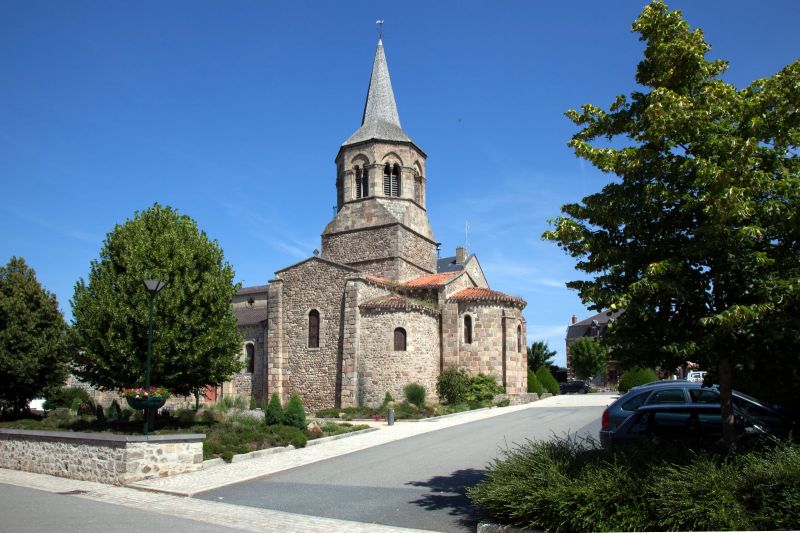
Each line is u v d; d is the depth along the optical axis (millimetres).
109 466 15352
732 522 7734
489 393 33406
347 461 17141
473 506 11438
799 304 8742
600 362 60688
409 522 10523
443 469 15328
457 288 37438
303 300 35594
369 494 12883
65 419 22969
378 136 39469
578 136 10875
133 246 20953
